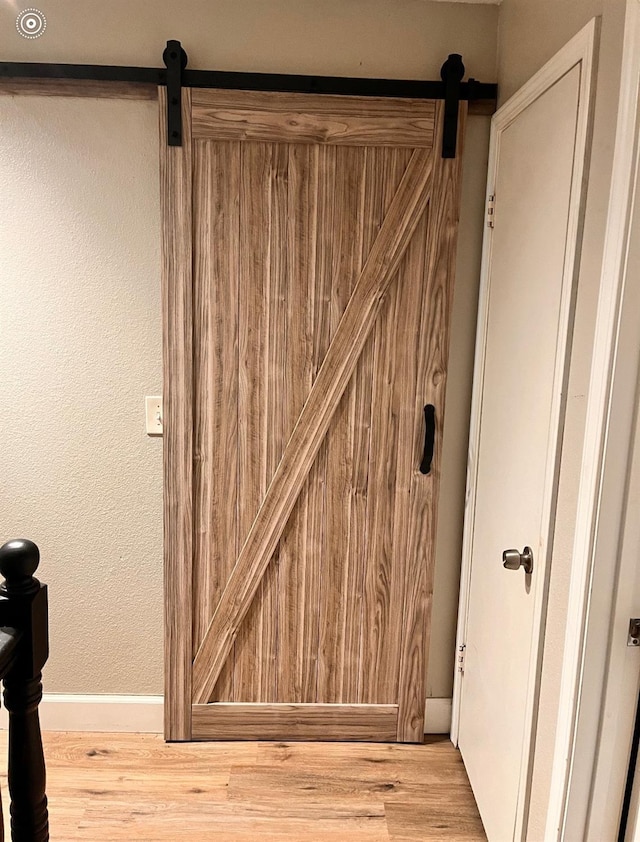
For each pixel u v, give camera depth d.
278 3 1.83
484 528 1.88
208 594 2.09
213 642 2.11
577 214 1.28
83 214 1.92
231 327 1.94
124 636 2.17
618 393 1.13
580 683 1.23
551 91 1.44
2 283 1.95
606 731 1.23
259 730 2.17
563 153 1.37
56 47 1.84
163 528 2.06
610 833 1.27
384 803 1.92
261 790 1.95
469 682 2.02
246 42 1.84
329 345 1.96
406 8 1.85
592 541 1.19
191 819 1.84
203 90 1.81
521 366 1.60
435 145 1.86
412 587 2.10
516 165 1.68
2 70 1.82
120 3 1.82
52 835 1.77
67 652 2.18
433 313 1.95
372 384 1.99
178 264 1.89
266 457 2.02
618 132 1.12
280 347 1.96
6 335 1.98
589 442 1.20
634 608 1.19
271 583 2.09
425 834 1.81
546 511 1.40
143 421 2.04
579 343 1.28
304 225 1.90
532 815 1.47
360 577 2.10
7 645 0.94
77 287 1.96
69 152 1.89
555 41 1.46
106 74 1.82
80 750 2.11
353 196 1.89
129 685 2.21
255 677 2.15
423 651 2.14
